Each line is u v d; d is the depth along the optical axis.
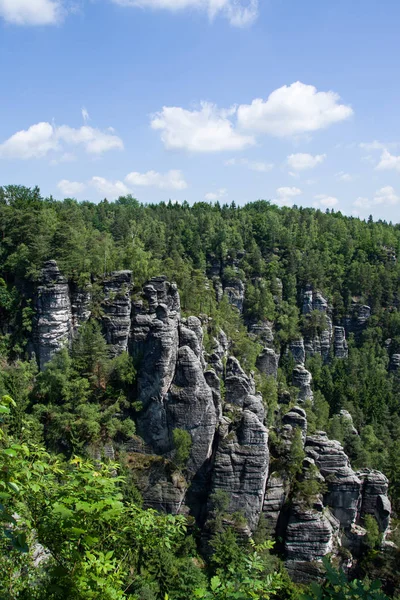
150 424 91.06
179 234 189.88
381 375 168.38
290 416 98.62
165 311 93.75
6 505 14.68
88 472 15.95
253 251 188.38
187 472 89.75
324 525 81.38
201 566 77.06
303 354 172.12
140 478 86.50
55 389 87.06
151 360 91.75
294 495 85.75
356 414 140.75
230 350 125.69
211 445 91.00
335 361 174.25
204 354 105.06
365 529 89.19
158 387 90.69
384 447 123.31
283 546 83.00
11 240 102.00
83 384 86.31
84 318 98.31
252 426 85.69
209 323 119.69
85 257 102.12
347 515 88.69
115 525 18.48
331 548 82.56
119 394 91.62
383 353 180.50
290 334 173.12
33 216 102.44
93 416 84.50
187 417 89.88
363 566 84.12
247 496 84.12
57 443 82.94
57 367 89.19
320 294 190.62
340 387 150.00
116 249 118.50
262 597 18.84
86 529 14.98
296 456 89.88
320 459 92.44
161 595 60.25
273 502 86.00
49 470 17.25
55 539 15.11
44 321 94.19
